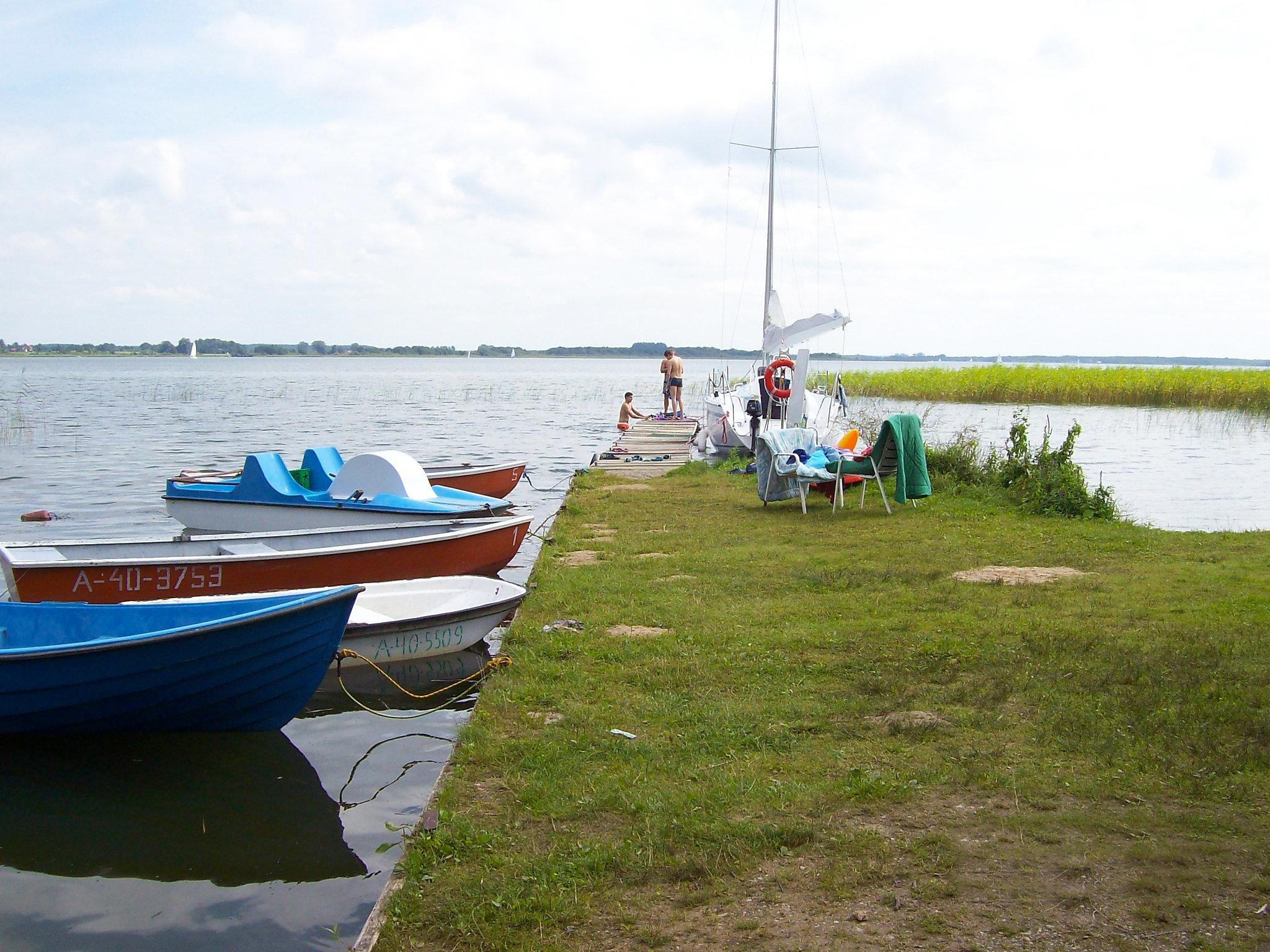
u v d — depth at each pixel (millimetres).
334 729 7598
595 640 8070
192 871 5484
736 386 29328
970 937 3787
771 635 8008
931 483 15820
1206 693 6172
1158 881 4098
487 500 14305
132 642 6902
